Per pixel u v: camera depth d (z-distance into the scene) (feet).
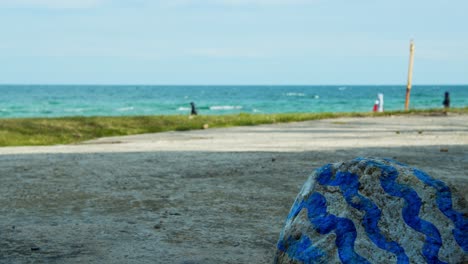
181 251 17.21
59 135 61.41
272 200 24.32
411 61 104.88
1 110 256.32
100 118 75.20
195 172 31.42
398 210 11.86
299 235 12.23
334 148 42.60
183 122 74.64
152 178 29.68
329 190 12.62
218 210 22.54
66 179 29.55
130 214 21.91
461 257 11.19
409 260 11.12
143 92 612.29
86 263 16.08
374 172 12.41
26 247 17.67
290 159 36.22
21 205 23.57
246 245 17.89
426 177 12.35
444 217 11.70
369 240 11.49
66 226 20.15
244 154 39.14
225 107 290.35
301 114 91.71
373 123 74.13
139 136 59.57
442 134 56.24
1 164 35.45
